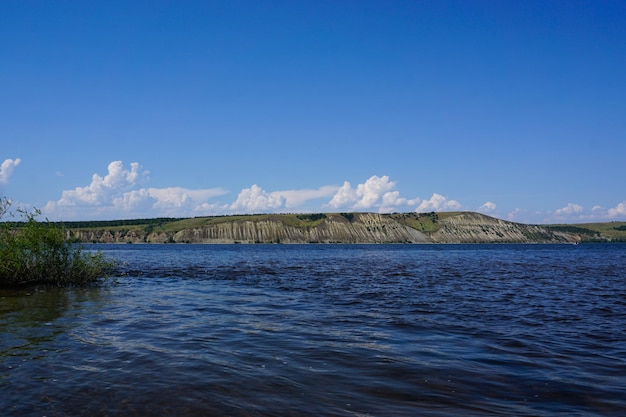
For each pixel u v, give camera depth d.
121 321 14.91
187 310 17.61
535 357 10.62
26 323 14.34
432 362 10.09
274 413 7.06
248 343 11.84
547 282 30.34
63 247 25.98
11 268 24.45
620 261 61.94
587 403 7.68
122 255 82.62
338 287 26.92
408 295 22.77
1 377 8.69
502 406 7.51
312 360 10.18
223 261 61.50
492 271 41.62
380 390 8.21
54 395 7.75
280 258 72.50
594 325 14.74
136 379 8.64
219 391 8.02
